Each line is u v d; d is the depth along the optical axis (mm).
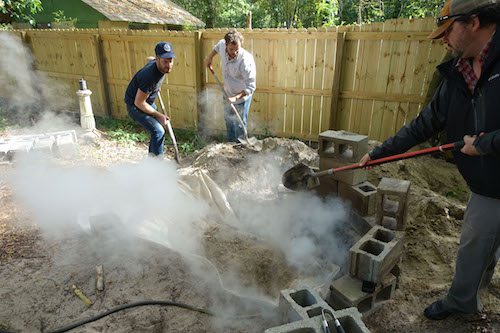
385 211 2855
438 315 2447
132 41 7516
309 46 6039
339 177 3506
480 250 2094
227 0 17469
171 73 7344
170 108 7703
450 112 2066
